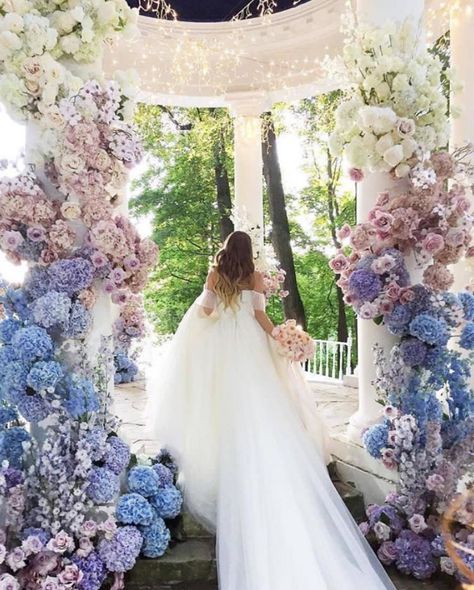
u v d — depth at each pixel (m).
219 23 6.53
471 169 3.63
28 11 3.04
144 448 4.61
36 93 3.06
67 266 3.07
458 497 3.37
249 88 7.00
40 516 3.05
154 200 16.12
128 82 3.36
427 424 3.52
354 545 3.17
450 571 3.25
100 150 3.09
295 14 6.27
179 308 16.45
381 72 3.45
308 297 17.00
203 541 3.54
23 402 3.04
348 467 4.20
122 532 3.16
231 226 15.36
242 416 3.38
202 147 14.26
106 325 3.40
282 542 3.00
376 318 3.68
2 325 3.18
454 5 4.70
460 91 3.83
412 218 3.52
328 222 16.52
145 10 6.19
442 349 3.53
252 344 3.67
